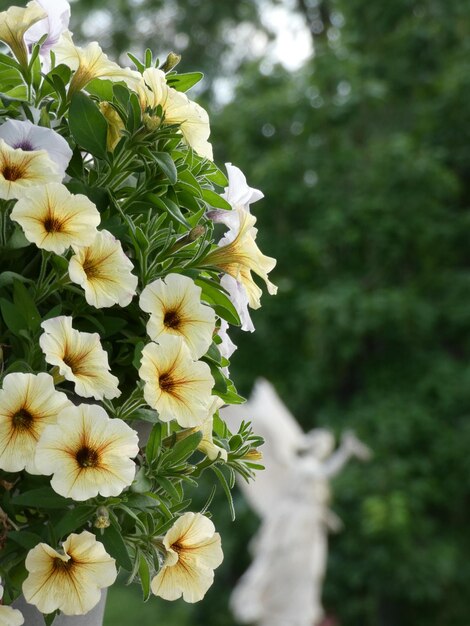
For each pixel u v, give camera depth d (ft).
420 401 42.29
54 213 4.91
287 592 33.47
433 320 42.39
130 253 5.45
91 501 4.94
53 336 4.82
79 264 4.95
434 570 41.19
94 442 4.77
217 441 5.65
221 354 5.82
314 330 42.47
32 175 4.96
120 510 5.19
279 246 44.47
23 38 5.55
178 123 5.37
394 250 43.37
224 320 5.82
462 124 45.01
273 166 44.37
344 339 42.19
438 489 41.86
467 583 42.42
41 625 5.33
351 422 42.01
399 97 46.96
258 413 33.40
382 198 43.47
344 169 44.65
